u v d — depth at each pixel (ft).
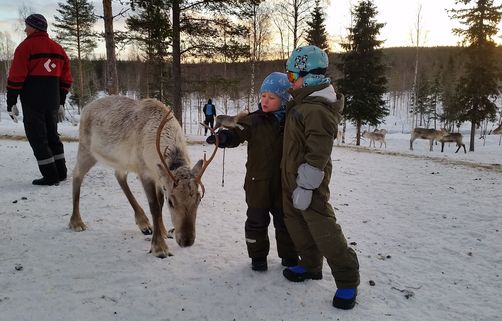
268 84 10.52
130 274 10.94
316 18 87.56
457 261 12.42
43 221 15.10
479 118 78.74
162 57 66.28
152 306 9.40
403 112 196.75
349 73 80.94
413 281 11.05
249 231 11.08
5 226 14.34
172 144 11.81
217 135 10.53
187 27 47.39
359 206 18.88
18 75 18.86
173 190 10.27
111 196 19.04
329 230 9.33
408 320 9.07
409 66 258.98
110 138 13.60
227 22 49.14
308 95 9.30
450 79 164.66
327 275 11.34
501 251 13.19
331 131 8.88
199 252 12.72
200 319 8.97
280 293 10.18
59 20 107.45
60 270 11.09
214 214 16.88
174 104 48.83
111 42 38.04
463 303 9.87
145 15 44.83
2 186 20.18
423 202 19.76
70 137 46.32
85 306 9.25
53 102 20.33
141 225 14.32
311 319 9.05
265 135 10.63
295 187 9.77
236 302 9.71
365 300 9.96
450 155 60.18
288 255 11.45
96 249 12.69
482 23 75.87
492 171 30.60
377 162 34.91
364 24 79.15
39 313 8.87
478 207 18.72
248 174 10.87
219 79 50.83
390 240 14.26
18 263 11.41
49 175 20.54
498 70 77.82
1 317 8.61
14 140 42.06
